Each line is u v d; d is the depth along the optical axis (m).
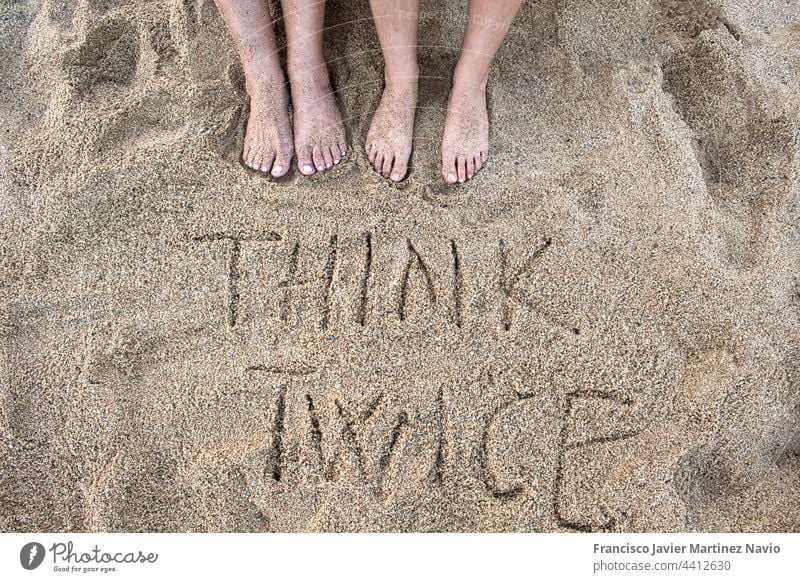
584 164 1.40
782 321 1.32
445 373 1.29
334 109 1.43
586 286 1.33
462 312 1.32
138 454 1.26
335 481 1.24
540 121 1.44
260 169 1.41
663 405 1.28
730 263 1.36
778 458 1.28
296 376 1.29
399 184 1.40
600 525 1.21
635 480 1.23
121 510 1.24
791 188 1.40
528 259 1.35
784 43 1.52
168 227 1.38
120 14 1.51
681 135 1.43
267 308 1.34
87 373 1.30
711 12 1.54
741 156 1.45
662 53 1.52
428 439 1.25
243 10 1.34
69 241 1.38
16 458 1.27
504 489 1.23
